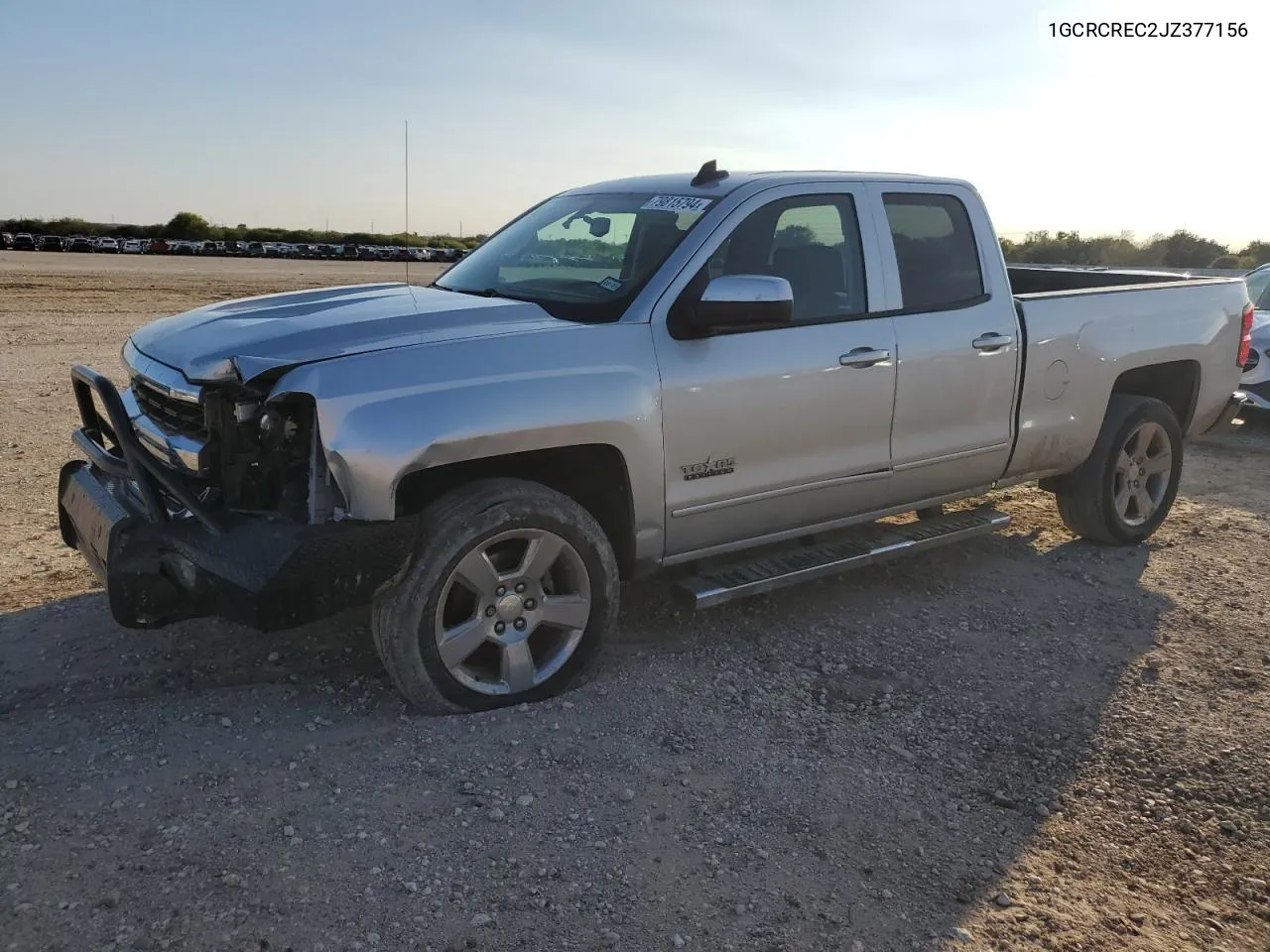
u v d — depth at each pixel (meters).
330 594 3.17
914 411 4.64
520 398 3.45
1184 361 5.96
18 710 3.51
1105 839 3.11
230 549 3.17
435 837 2.89
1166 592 5.18
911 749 3.58
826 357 4.27
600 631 3.80
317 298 4.15
